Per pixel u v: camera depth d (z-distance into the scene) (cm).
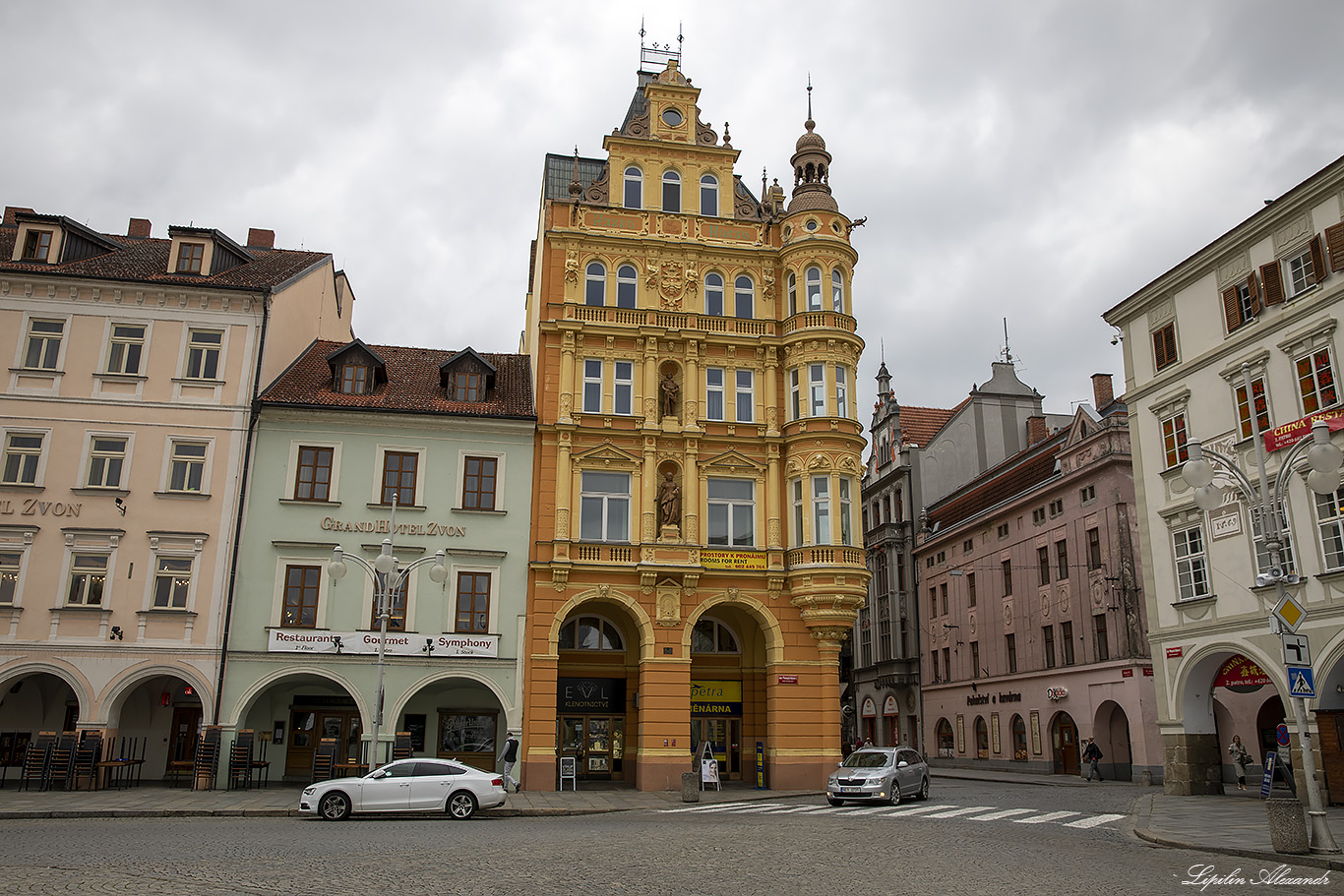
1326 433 1797
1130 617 4453
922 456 6781
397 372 4022
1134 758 4359
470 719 3753
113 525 3431
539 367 3897
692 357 3975
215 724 3319
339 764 3316
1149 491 3509
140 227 4653
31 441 3478
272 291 3709
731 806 2944
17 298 3553
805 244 4062
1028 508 5391
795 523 3866
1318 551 2783
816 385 3934
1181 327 3419
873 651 7056
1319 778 2712
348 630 3484
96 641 3322
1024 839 1994
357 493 3625
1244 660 3109
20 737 3506
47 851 1686
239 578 3459
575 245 4009
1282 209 2970
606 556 3731
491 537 3678
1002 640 5594
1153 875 1512
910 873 1508
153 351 3591
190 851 1702
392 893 1277
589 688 3866
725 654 3978
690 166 4228
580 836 2006
